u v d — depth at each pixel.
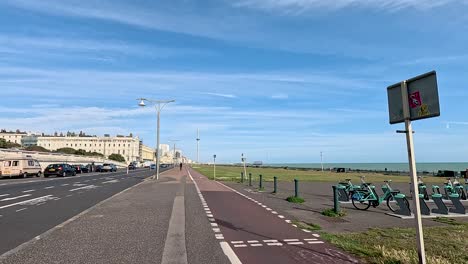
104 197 18.48
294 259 6.80
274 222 11.06
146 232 9.28
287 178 43.03
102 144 172.62
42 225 10.29
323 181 36.66
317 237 8.82
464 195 19.83
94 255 6.97
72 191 22.14
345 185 17.98
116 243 8.00
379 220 11.86
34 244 7.87
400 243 8.39
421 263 5.44
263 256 7.00
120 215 12.17
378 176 53.75
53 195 19.47
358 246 7.88
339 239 8.62
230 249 7.54
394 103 5.85
